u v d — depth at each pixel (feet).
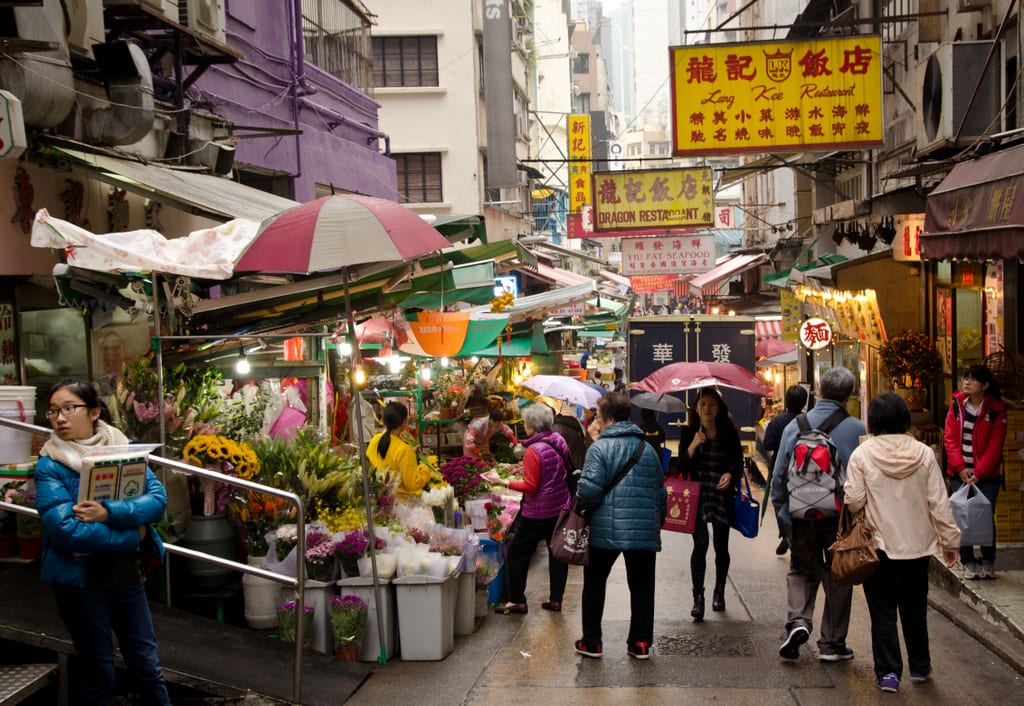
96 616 15.72
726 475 26.76
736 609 27.78
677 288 128.88
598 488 22.31
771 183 105.60
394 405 27.55
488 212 99.40
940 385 43.11
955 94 31.65
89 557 15.55
